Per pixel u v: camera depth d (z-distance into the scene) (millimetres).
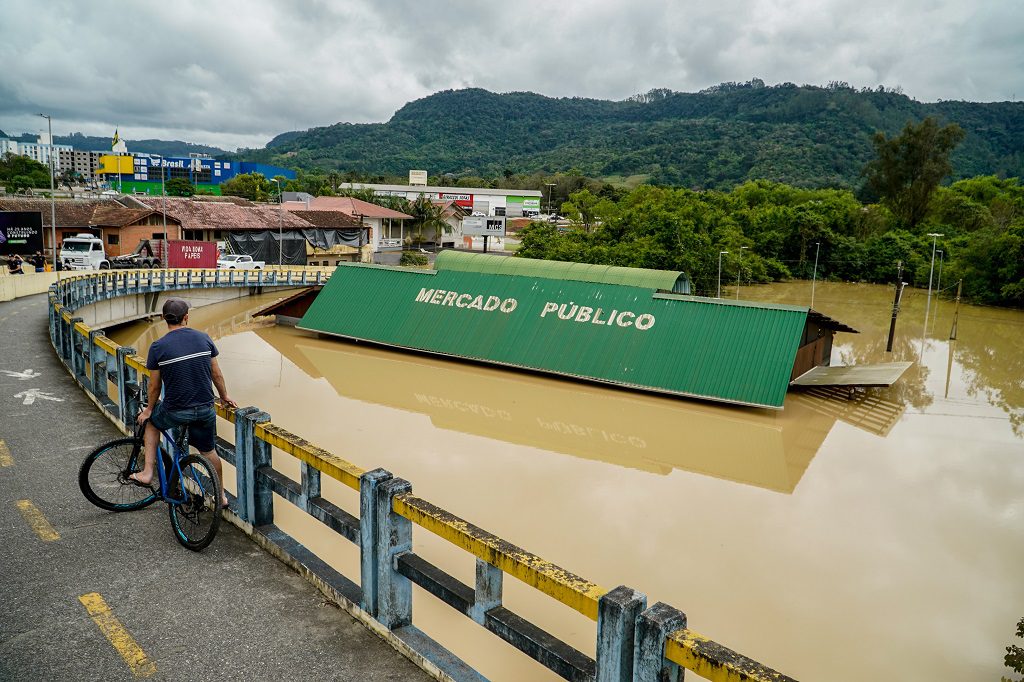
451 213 101625
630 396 28016
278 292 58062
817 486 18312
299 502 6129
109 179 145625
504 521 14812
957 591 12711
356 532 5414
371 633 5285
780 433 23438
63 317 14883
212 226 61781
